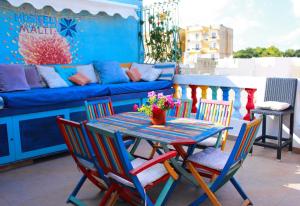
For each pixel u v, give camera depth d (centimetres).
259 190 326
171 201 307
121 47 678
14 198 319
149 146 495
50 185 350
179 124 320
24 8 512
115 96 517
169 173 252
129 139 386
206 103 388
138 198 274
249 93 510
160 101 315
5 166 398
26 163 418
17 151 402
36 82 487
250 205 294
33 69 498
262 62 1448
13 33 503
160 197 254
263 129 470
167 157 246
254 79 495
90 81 554
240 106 531
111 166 251
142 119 349
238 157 266
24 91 438
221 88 552
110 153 239
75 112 461
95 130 237
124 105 535
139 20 712
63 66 562
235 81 520
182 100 408
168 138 267
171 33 701
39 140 423
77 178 370
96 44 627
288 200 303
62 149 451
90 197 319
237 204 298
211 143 353
